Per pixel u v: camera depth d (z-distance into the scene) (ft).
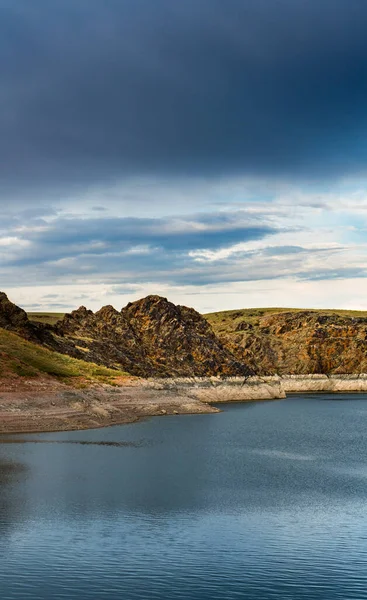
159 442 259.19
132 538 127.54
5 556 116.57
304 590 103.50
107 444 246.68
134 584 104.83
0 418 276.82
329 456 233.76
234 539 128.26
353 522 141.28
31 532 130.21
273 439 285.43
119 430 294.46
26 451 223.30
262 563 115.14
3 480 174.91
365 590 103.71
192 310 644.27
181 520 140.56
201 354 581.53
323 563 115.34
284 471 199.41
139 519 140.67
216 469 200.34
